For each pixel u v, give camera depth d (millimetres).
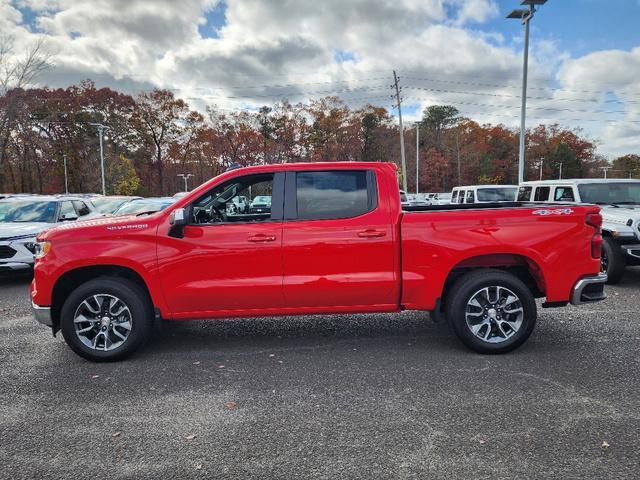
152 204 13227
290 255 4500
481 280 4488
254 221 4574
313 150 76938
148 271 4484
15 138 51188
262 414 3475
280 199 4598
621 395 3658
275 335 5445
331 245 4504
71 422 3416
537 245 4508
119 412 3561
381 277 4531
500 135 89750
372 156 77562
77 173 71688
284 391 3877
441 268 4504
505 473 2668
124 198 16281
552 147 93938
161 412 3545
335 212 4570
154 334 5551
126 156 74375
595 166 98938
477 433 3121
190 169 79688
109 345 4609
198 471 2768
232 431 3229
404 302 4637
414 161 78000
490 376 4074
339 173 4645
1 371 4445
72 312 4504
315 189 4613
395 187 4609
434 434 3121
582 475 2637
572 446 2936
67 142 71938
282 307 4625
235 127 72000
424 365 4375
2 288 8828
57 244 4516
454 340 5098
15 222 9812
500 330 4562
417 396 3713
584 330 5375
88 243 4504
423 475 2670
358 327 5695
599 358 4473
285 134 76188
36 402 3764
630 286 7828
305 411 3504
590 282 4570
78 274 4695
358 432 3174
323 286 4520
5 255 8547
